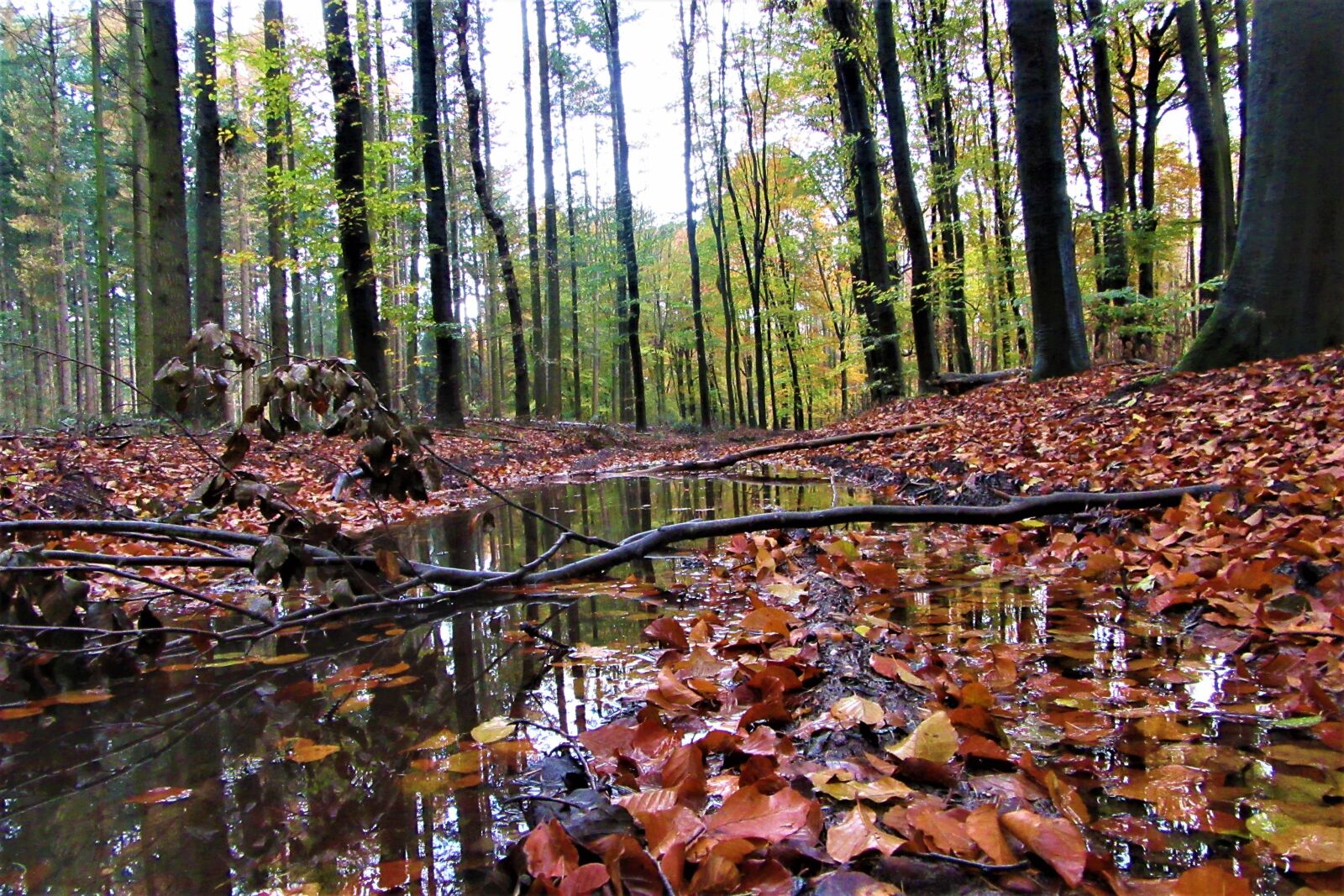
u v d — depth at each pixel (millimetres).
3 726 1893
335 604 2732
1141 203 19984
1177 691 1718
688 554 4148
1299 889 957
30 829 1308
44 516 3984
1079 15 18219
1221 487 3496
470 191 29328
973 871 1012
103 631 2293
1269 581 2283
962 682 1767
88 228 31422
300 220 12719
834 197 22484
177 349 9914
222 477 2670
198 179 11461
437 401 14711
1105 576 2996
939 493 5676
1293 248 6789
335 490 5809
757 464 12070
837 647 1979
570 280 32156
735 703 1714
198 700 2057
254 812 1341
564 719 1733
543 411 25875
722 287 30422
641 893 969
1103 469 4852
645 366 47188
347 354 20578
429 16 14094
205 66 11945
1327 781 1247
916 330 15062
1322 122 6598
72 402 29562
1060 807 1145
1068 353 10453
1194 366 7203
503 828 1244
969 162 18641
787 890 973
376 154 12508
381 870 1122
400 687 2068
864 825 1073
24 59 20656
